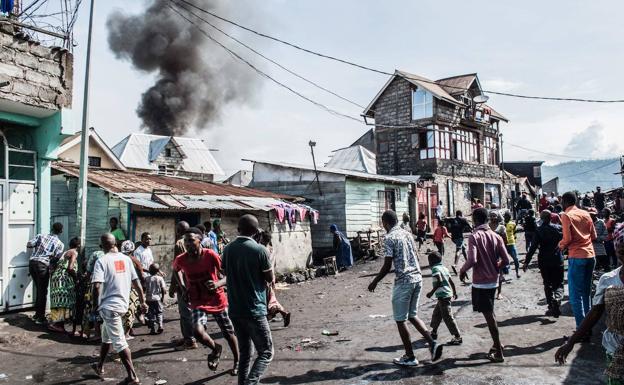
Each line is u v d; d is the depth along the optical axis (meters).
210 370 6.01
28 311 8.95
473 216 6.06
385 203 22.95
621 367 3.03
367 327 7.97
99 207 11.58
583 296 6.53
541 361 5.63
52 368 6.30
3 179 8.75
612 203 28.00
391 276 14.84
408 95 31.56
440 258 6.77
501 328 7.30
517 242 20.28
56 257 8.53
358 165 31.08
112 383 5.66
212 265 5.76
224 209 13.41
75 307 7.93
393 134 32.31
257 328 4.78
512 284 11.45
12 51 8.26
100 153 23.80
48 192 9.45
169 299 11.47
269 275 4.88
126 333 7.78
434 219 28.02
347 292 12.43
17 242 8.91
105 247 5.93
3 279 8.63
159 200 11.73
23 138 9.20
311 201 19.94
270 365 6.06
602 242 10.24
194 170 42.50
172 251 12.53
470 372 5.38
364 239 19.91
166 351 6.99
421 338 6.97
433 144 30.17
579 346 6.17
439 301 6.56
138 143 40.88
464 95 32.66
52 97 8.92
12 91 8.20
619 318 3.01
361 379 5.37
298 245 17.42
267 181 21.62
